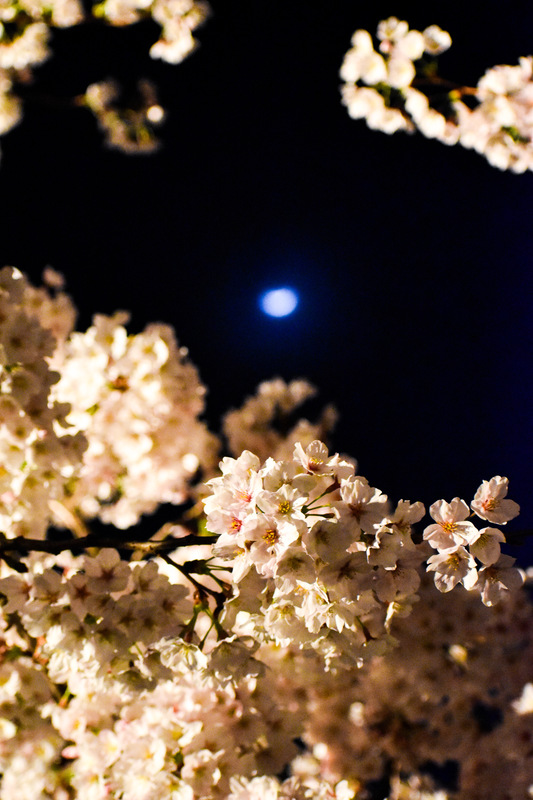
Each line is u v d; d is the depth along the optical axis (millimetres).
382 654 911
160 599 950
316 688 1318
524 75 1466
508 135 1526
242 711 1152
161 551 952
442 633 1320
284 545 849
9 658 1084
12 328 1015
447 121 1542
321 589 871
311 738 1369
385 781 1436
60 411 1054
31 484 1063
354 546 912
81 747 1144
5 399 1021
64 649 938
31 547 965
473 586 901
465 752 1415
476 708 1501
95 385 1213
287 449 1531
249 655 924
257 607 907
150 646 949
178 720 1127
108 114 1492
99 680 975
